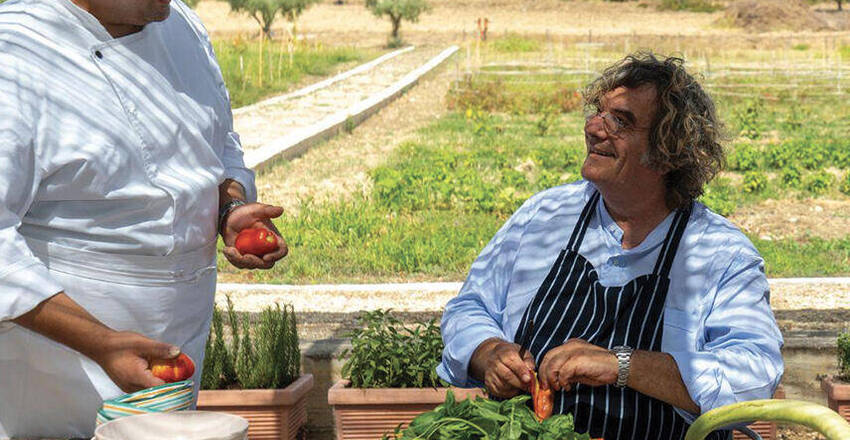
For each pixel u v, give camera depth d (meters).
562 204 3.11
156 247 2.78
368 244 9.82
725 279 2.85
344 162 15.44
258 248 3.06
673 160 2.79
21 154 2.47
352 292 7.83
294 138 16.33
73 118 2.60
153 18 2.68
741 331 2.76
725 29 53.97
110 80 2.67
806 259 9.45
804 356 5.63
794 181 13.95
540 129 19.47
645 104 2.77
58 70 2.60
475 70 32.19
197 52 3.05
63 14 2.63
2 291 2.37
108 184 2.65
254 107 22.02
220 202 3.20
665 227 2.90
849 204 12.89
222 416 2.16
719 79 29.45
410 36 49.09
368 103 21.83
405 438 2.22
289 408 4.94
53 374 2.73
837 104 25.22
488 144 17.75
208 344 5.02
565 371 2.66
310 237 10.06
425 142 17.84
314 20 54.00
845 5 63.50
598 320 2.88
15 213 2.48
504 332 3.06
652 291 2.85
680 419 2.79
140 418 2.13
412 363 4.98
